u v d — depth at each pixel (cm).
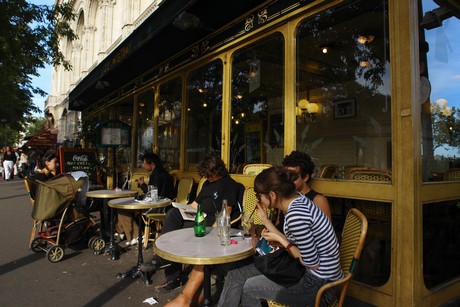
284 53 374
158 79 658
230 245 235
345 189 289
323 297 194
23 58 805
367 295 262
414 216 238
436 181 266
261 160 407
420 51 263
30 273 383
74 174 467
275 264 205
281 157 376
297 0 353
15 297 318
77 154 804
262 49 411
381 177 278
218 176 348
